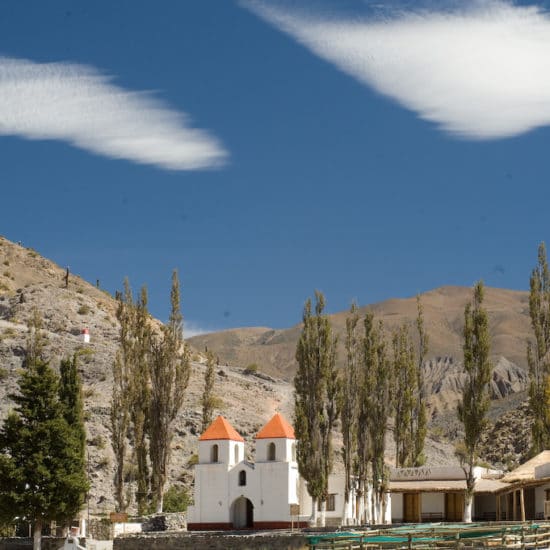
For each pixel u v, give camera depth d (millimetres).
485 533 57719
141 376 108688
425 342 120125
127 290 114250
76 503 84688
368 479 99250
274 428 99750
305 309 98875
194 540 87125
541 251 110312
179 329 111250
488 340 92812
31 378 86375
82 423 90375
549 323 107750
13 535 91750
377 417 98938
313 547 57344
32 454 83938
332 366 97375
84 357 152625
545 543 58656
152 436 106250
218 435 101688
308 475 93688
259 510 97750
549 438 102688
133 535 91438
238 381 163250
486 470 101000
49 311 170625
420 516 93875
